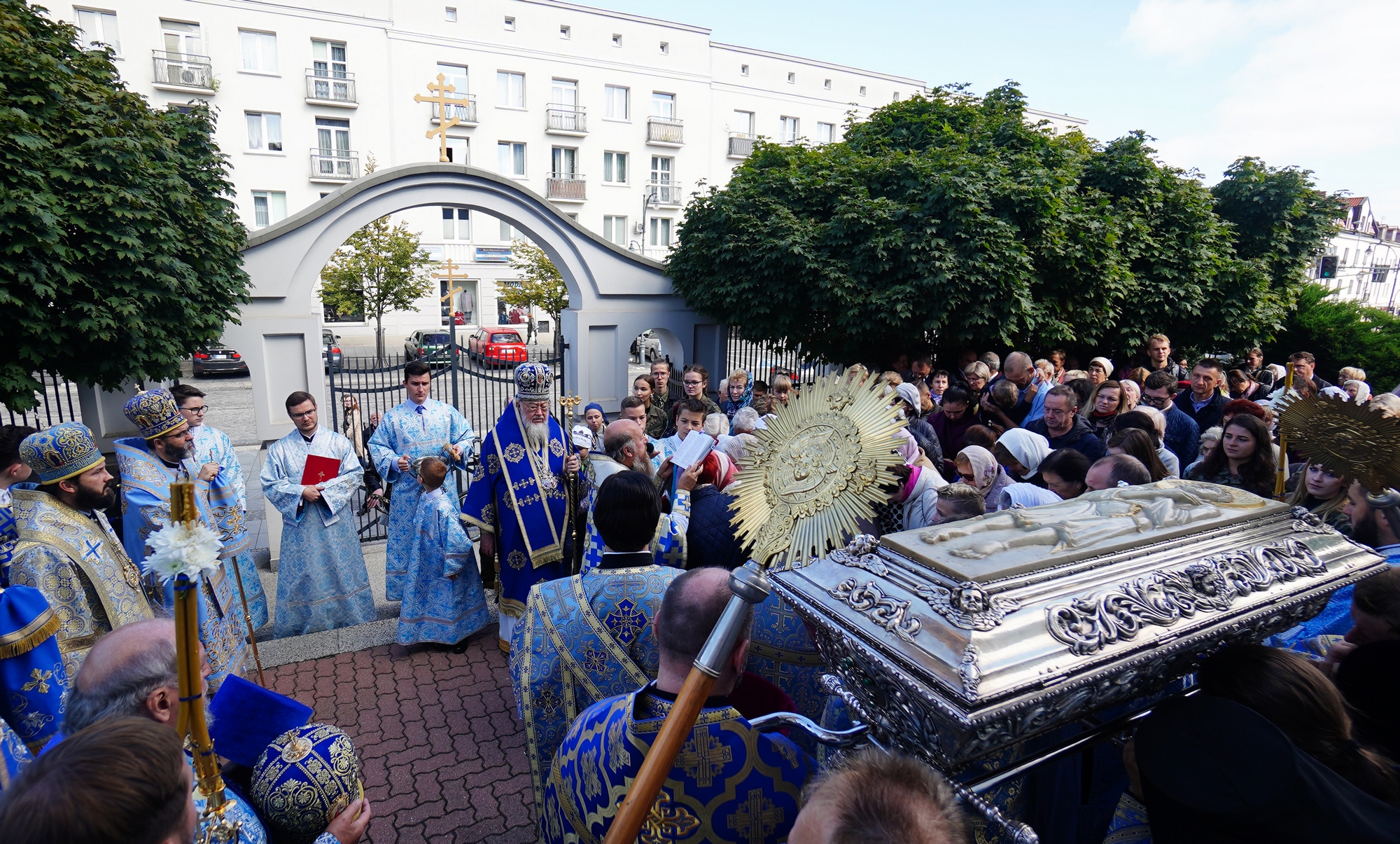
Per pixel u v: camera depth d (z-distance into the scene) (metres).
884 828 0.88
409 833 3.01
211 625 3.42
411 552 4.62
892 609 1.17
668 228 33.66
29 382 5.39
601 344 10.37
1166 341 8.00
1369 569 1.53
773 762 1.38
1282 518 1.56
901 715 1.16
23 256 5.09
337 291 23.41
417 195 8.41
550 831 1.59
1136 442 3.74
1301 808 1.06
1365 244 43.47
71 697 1.54
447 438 5.21
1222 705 1.17
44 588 2.60
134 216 5.42
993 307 9.31
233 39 25.42
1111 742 1.80
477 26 28.80
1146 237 10.53
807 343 10.54
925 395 7.21
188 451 3.81
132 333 5.58
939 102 12.01
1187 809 1.13
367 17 27.06
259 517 8.07
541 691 2.23
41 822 0.94
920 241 9.10
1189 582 1.28
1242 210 13.13
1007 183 9.29
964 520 1.36
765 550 1.17
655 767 1.13
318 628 4.96
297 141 26.80
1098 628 1.14
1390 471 1.69
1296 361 7.00
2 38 5.09
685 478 3.12
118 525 4.54
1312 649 1.94
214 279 6.25
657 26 31.83
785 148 11.99
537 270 24.86
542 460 4.46
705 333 11.14
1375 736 1.46
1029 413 7.21
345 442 5.06
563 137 31.02
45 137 5.19
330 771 1.62
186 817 1.08
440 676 4.32
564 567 4.55
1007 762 1.54
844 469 1.14
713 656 1.15
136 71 24.42
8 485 3.33
